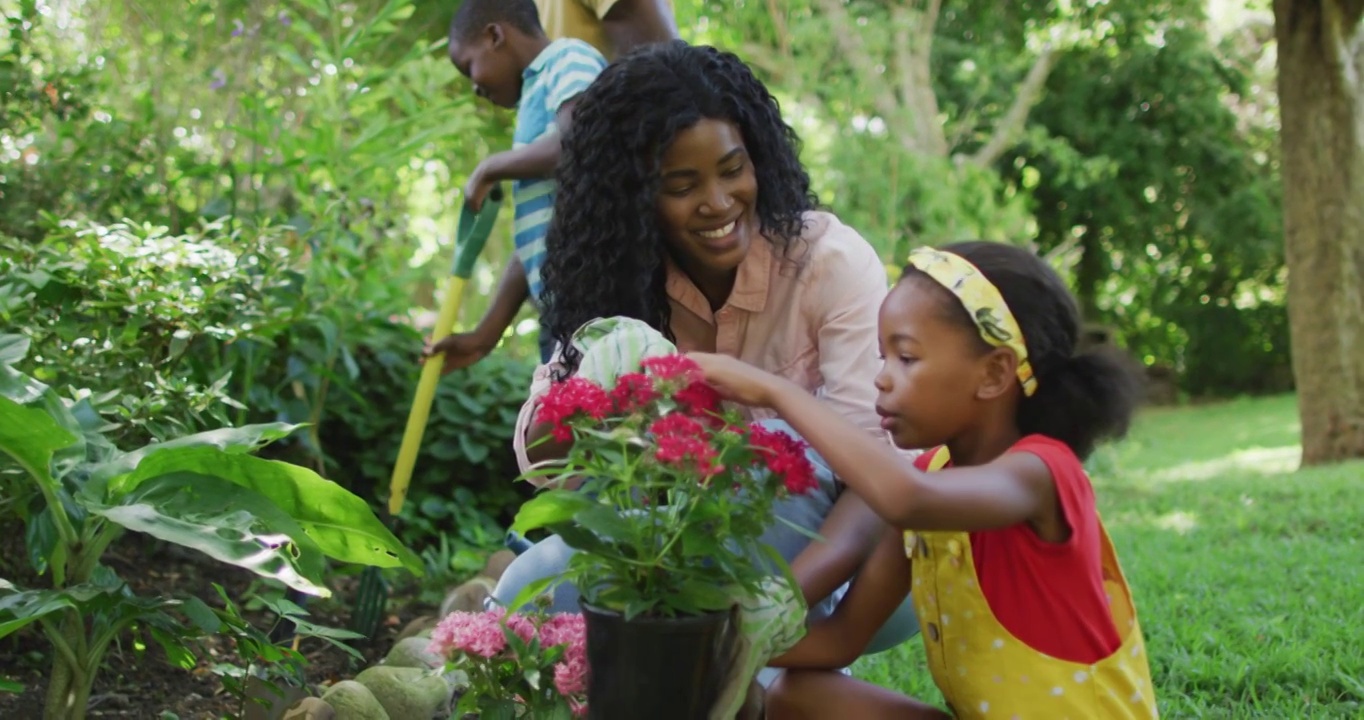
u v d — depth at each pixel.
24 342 2.16
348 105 4.44
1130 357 1.94
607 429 1.66
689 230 2.09
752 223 2.19
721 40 9.35
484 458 4.42
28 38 3.65
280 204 4.72
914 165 8.56
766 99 2.15
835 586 2.01
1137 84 16.02
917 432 1.84
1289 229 7.74
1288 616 3.36
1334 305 7.56
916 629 2.36
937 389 1.81
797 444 1.62
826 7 9.77
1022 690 1.87
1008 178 16.19
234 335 3.04
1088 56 16.12
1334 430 7.59
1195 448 10.68
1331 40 7.43
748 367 1.74
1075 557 1.83
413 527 4.33
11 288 2.76
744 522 1.61
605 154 2.09
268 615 3.26
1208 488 6.28
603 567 1.70
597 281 2.15
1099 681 1.86
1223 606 3.46
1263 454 9.52
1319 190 7.56
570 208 2.15
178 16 4.84
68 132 3.68
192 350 3.46
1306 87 7.55
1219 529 4.96
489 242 7.36
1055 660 1.86
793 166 2.20
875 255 2.33
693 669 1.66
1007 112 14.23
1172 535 4.83
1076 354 1.88
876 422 2.21
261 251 3.30
